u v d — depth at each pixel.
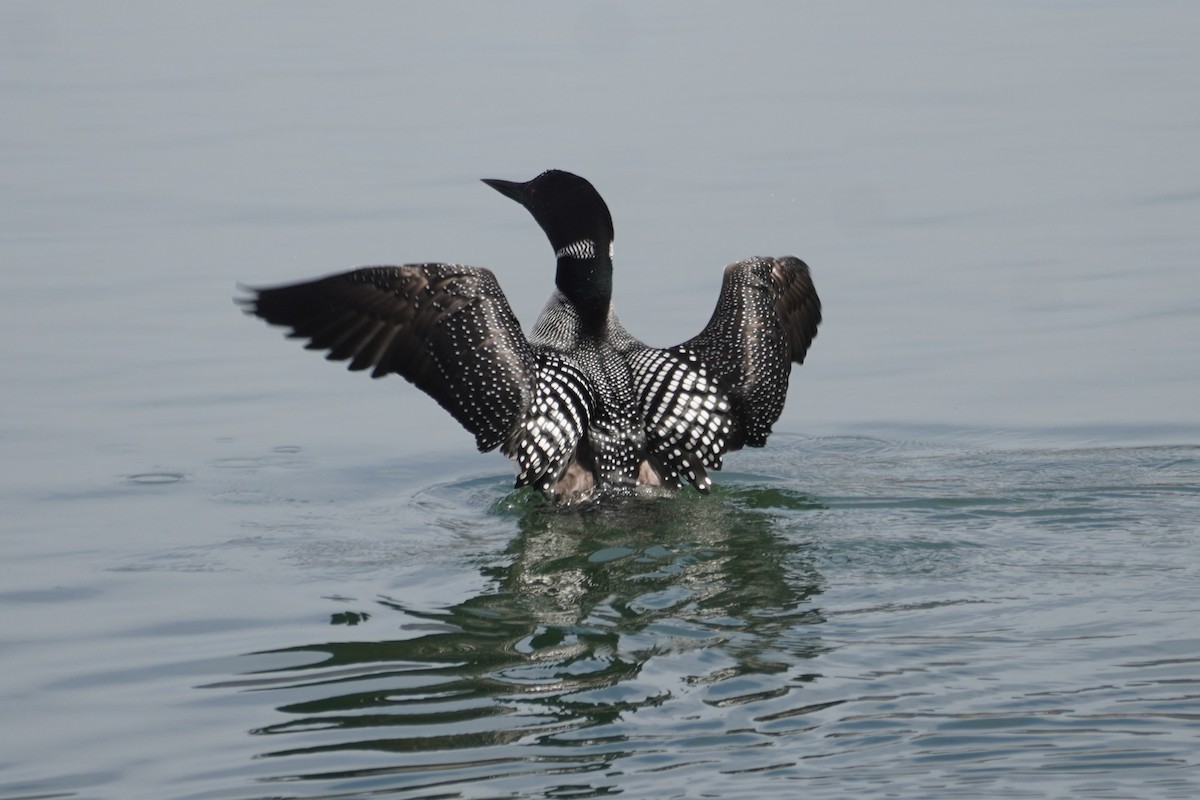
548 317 10.99
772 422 11.12
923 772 7.00
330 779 7.13
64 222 19.25
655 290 16.56
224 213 19.47
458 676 8.23
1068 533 10.23
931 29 30.72
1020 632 8.52
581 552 10.15
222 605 9.51
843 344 15.50
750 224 18.70
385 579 9.86
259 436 13.35
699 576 9.60
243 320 16.16
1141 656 8.16
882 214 19.09
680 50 29.19
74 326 15.88
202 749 7.53
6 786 7.24
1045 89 25.20
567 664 8.31
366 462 12.70
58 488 11.97
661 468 10.96
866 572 9.62
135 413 13.80
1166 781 6.88
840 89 25.67
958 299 16.47
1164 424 13.09
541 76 27.06
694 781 6.99
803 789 6.89
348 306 9.59
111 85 27.23
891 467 12.12
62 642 9.02
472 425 9.98
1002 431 13.10
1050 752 7.17
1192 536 10.07
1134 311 15.84
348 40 31.02
